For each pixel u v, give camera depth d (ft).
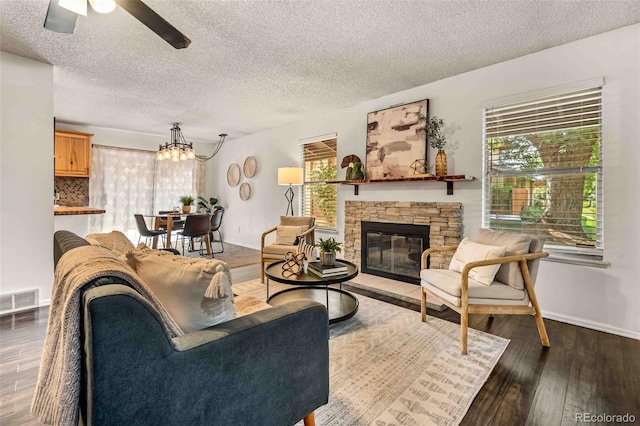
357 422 5.02
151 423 2.89
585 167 9.03
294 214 18.34
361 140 14.49
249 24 7.99
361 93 13.21
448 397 5.65
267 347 3.80
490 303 7.44
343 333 8.25
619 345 7.65
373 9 7.37
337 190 15.67
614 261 8.43
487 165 10.83
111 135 20.12
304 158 17.79
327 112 15.99
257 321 3.80
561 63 9.18
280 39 8.74
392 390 5.84
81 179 19.06
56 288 3.49
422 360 6.91
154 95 13.42
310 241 13.53
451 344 7.67
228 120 17.69
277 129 19.19
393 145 13.14
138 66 10.51
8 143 9.59
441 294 8.08
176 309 3.81
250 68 10.68
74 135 17.69
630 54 8.18
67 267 3.49
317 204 17.01
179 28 8.16
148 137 21.71
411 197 12.69
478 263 7.25
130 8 5.22
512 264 7.66
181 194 23.30
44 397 3.30
